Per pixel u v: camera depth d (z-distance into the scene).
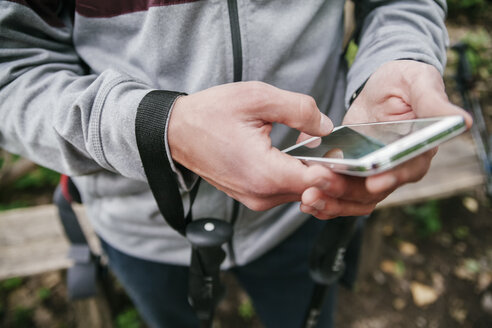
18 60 0.67
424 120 0.48
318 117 0.54
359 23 0.86
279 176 0.51
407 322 1.97
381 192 0.49
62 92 0.63
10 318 1.93
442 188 1.72
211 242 0.67
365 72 0.71
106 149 0.61
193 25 0.67
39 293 2.03
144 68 0.72
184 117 0.54
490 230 2.37
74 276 1.26
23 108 0.65
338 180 0.48
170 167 0.58
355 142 0.52
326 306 1.23
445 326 1.95
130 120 0.56
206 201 0.84
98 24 0.70
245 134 0.52
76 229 1.24
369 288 2.11
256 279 1.16
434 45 0.71
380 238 1.94
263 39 0.70
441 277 2.14
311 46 0.76
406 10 0.76
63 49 0.75
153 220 0.87
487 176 1.81
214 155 0.54
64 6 0.75
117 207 0.87
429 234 2.34
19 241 1.50
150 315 1.17
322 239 0.89
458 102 3.07
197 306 0.82
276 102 0.52
